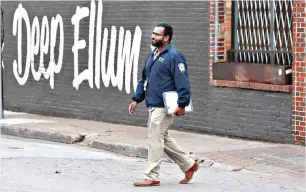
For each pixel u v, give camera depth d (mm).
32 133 23812
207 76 22562
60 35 27500
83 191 14992
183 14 23172
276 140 20828
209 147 20078
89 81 26438
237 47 22328
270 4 21281
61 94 27609
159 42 15422
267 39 21422
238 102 21734
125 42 25078
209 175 17078
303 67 19969
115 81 25469
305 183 16188
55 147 21391
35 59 28641
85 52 26562
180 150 15828
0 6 28438
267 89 20875
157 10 23938
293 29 20172
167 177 16750
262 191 15359
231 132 21953
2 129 24984
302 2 19875
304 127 20109
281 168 17562
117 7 25281
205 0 22469
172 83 15383
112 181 16125
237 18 22281
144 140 21344
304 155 18953
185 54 23156
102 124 25281
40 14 28344
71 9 27000
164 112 15383
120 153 20625
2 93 26625
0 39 26391
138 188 15383
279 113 20703
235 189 15508
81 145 22281
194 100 22938
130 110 16109
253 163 18047
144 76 15977
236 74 21672
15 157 18969
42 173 16859
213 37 22328
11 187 15227
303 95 20031
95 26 26141
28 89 29000
